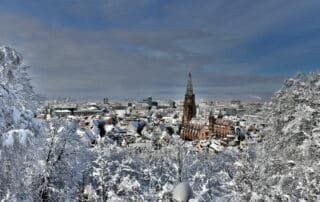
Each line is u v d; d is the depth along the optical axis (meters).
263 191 17.30
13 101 11.02
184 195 7.23
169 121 176.75
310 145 17.61
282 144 19.34
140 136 99.19
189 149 28.16
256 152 21.41
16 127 10.68
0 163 11.18
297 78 20.86
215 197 20.48
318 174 16.70
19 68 13.23
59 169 22.52
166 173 25.33
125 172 28.08
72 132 24.58
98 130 88.06
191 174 25.75
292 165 17.78
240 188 18.31
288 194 16.75
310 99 19.31
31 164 16.25
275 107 20.97
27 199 14.70
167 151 33.38
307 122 18.58
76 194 24.52
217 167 31.50
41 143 15.47
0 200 11.90
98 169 24.67
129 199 20.33
